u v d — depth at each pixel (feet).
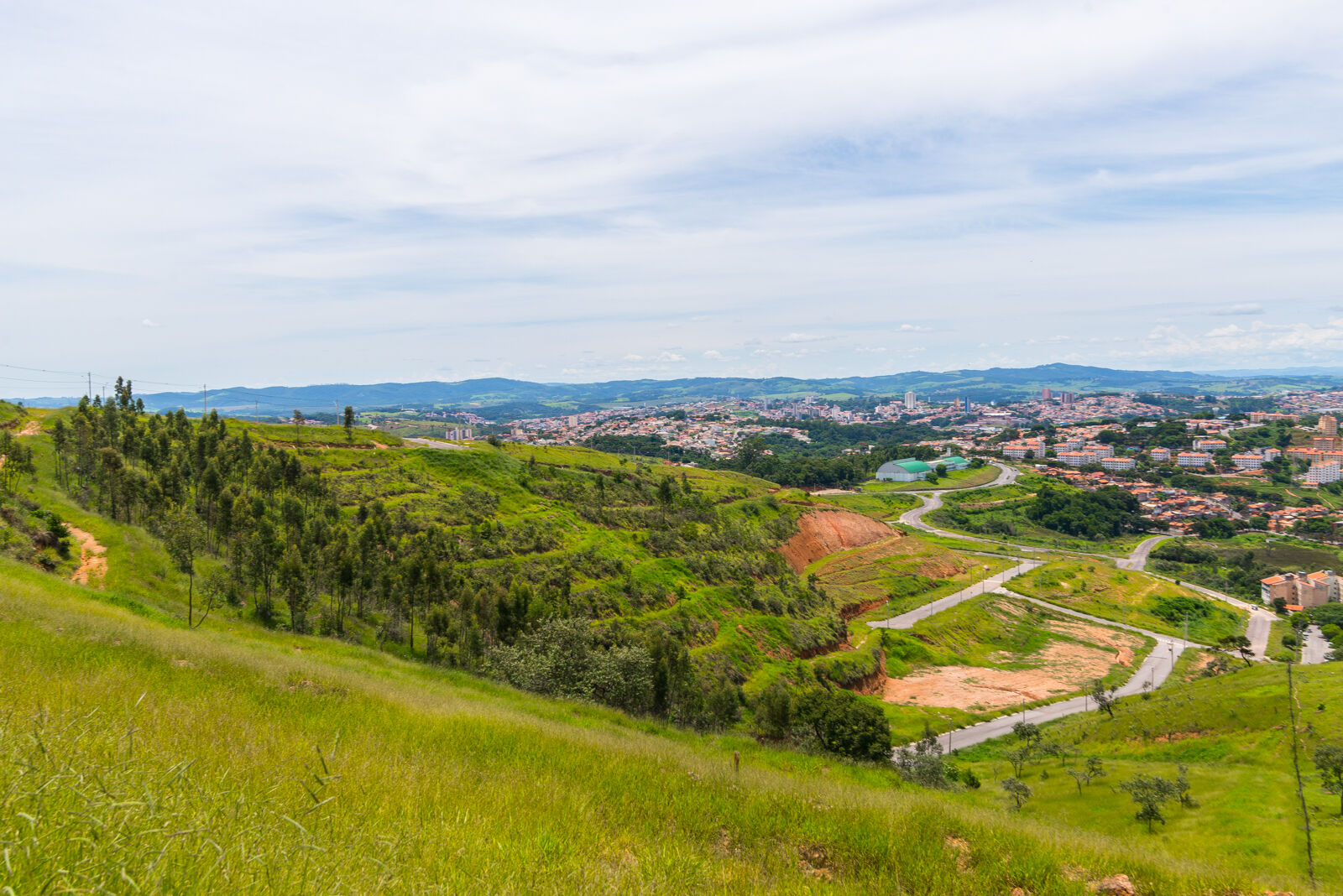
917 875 34.42
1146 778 173.17
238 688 61.52
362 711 60.08
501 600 198.59
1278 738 209.15
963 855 38.83
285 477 279.49
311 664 98.63
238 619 171.53
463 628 191.62
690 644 266.57
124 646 71.05
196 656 74.33
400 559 227.81
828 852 37.17
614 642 219.61
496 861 24.50
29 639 63.57
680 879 27.78
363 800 29.35
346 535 221.66
